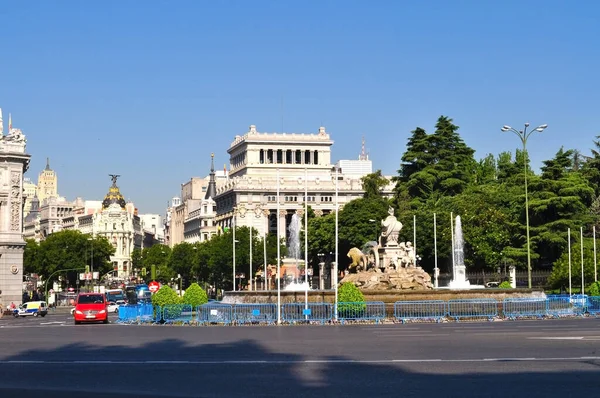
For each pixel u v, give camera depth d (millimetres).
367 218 157125
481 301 74500
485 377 31734
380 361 37250
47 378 33125
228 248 182750
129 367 36594
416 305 72938
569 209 129375
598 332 53844
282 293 78750
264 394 28328
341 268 164875
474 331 56469
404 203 153125
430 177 156500
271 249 184000
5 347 48344
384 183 180125
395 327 63281
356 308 71875
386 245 86750
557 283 111250
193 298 79562
